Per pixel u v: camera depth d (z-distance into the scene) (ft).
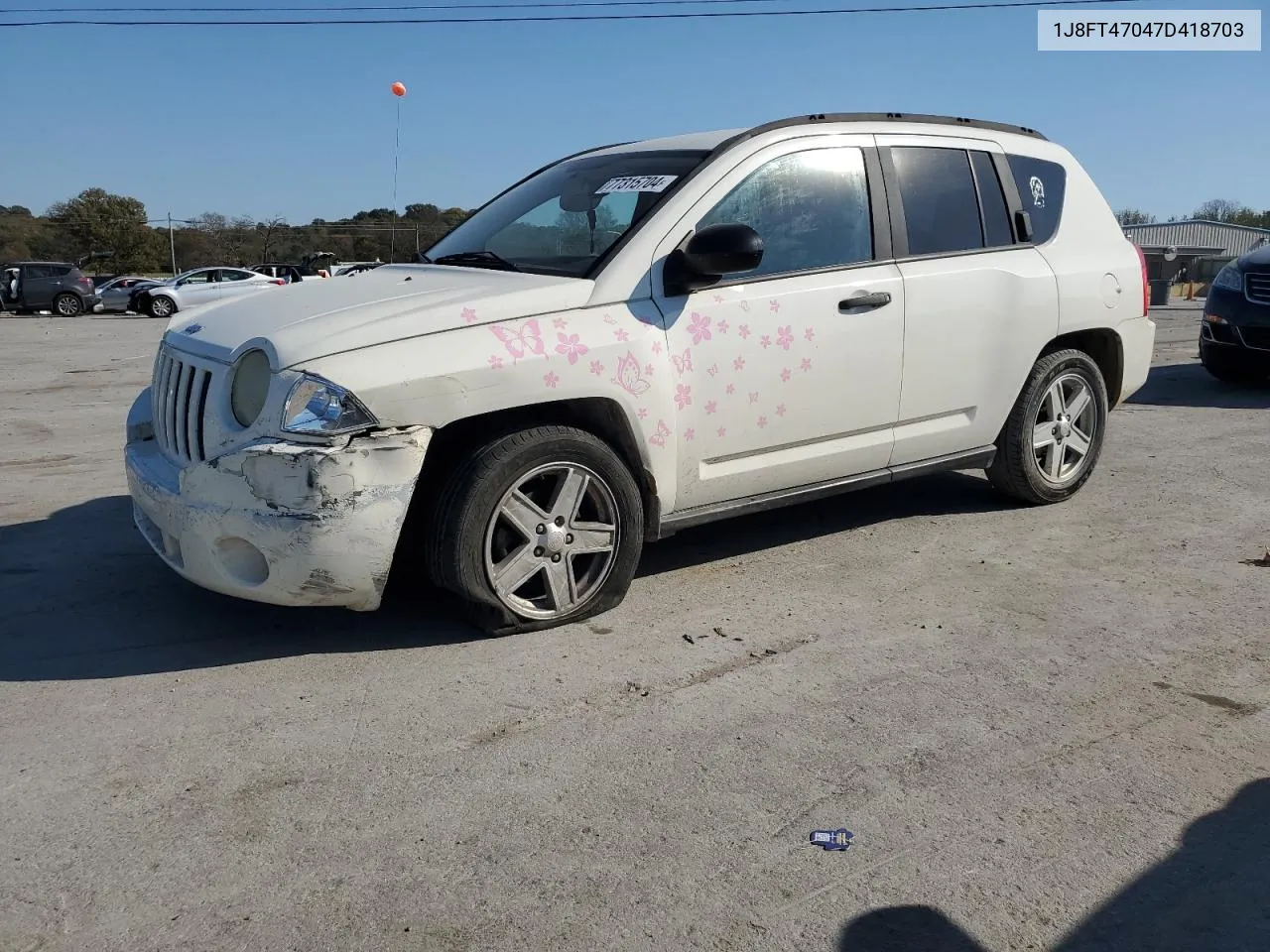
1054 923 7.39
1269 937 7.25
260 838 8.34
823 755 9.61
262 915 7.45
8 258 236.22
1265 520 17.06
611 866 7.98
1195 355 40.42
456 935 7.23
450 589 11.78
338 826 8.50
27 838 8.34
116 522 17.10
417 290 12.49
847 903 7.57
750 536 16.33
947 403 15.51
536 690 10.90
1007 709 10.52
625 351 12.12
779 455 13.93
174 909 7.51
